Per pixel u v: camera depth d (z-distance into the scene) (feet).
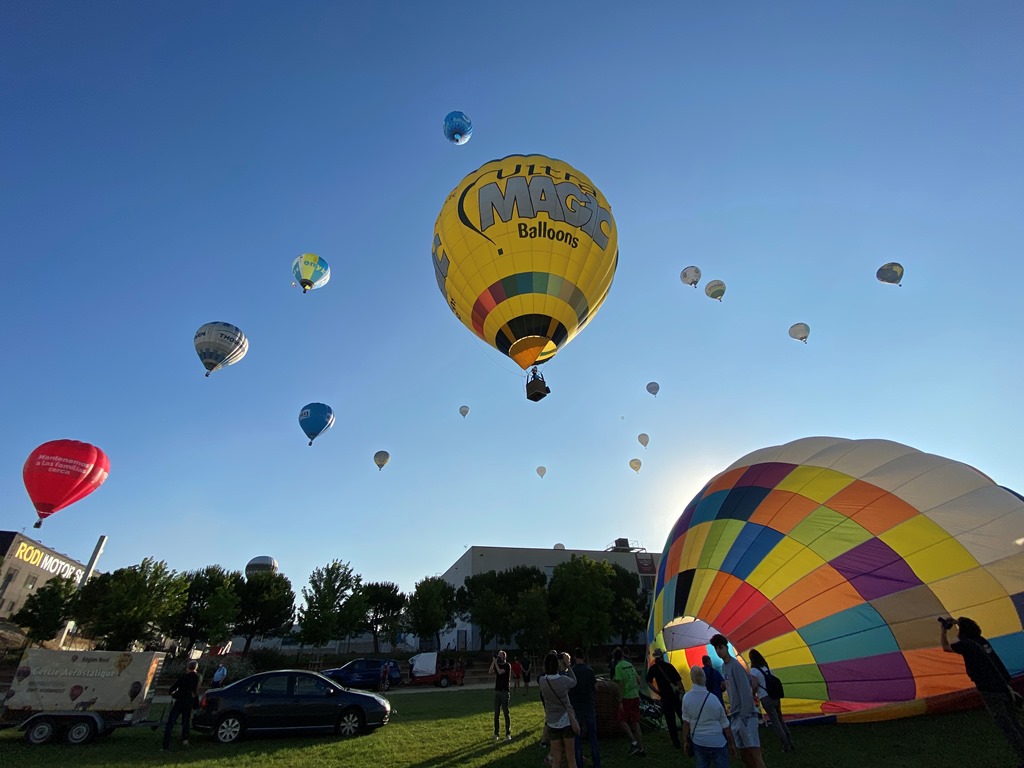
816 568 34.06
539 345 57.31
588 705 24.75
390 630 177.78
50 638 124.06
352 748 32.91
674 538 42.98
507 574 174.81
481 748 32.01
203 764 29.48
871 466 37.81
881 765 23.70
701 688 18.66
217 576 155.94
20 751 34.04
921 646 30.53
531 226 56.03
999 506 33.99
